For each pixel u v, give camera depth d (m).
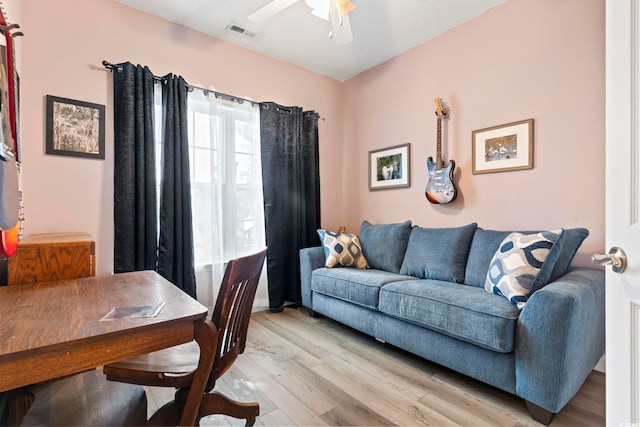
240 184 3.03
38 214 2.09
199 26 2.71
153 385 1.08
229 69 2.96
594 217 2.03
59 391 1.08
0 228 1.01
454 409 1.59
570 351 1.43
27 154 2.05
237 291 1.16
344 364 2.05
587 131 2.06
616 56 0.89
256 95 3.14
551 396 1.43
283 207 3.24
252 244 3.10
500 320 1.58
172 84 2.51
